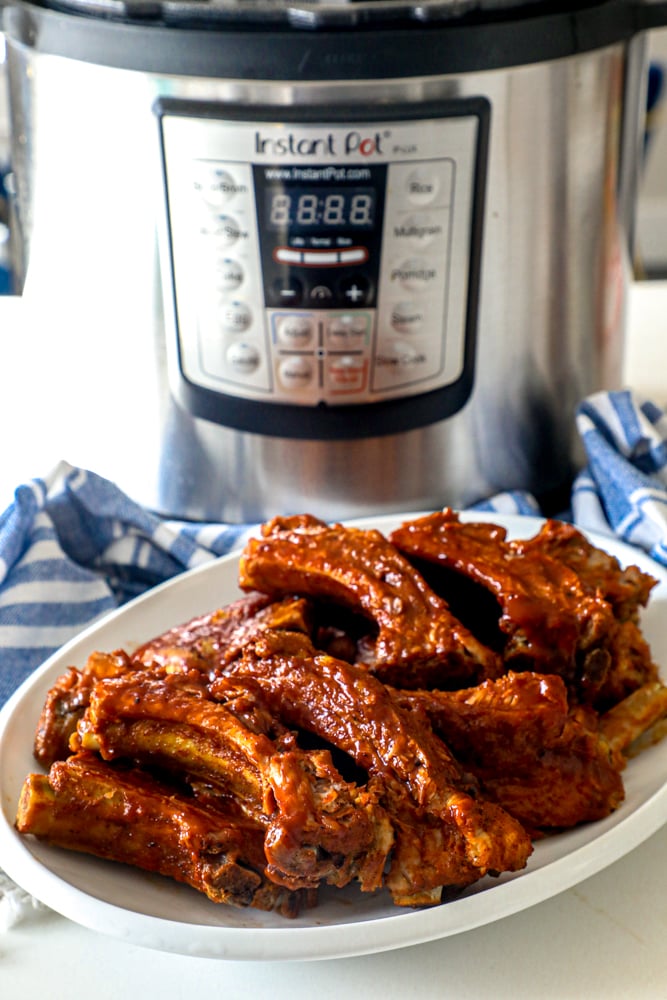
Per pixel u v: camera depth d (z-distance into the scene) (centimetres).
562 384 78
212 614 64
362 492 76
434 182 69
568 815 56
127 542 76
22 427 87
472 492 78
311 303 71
